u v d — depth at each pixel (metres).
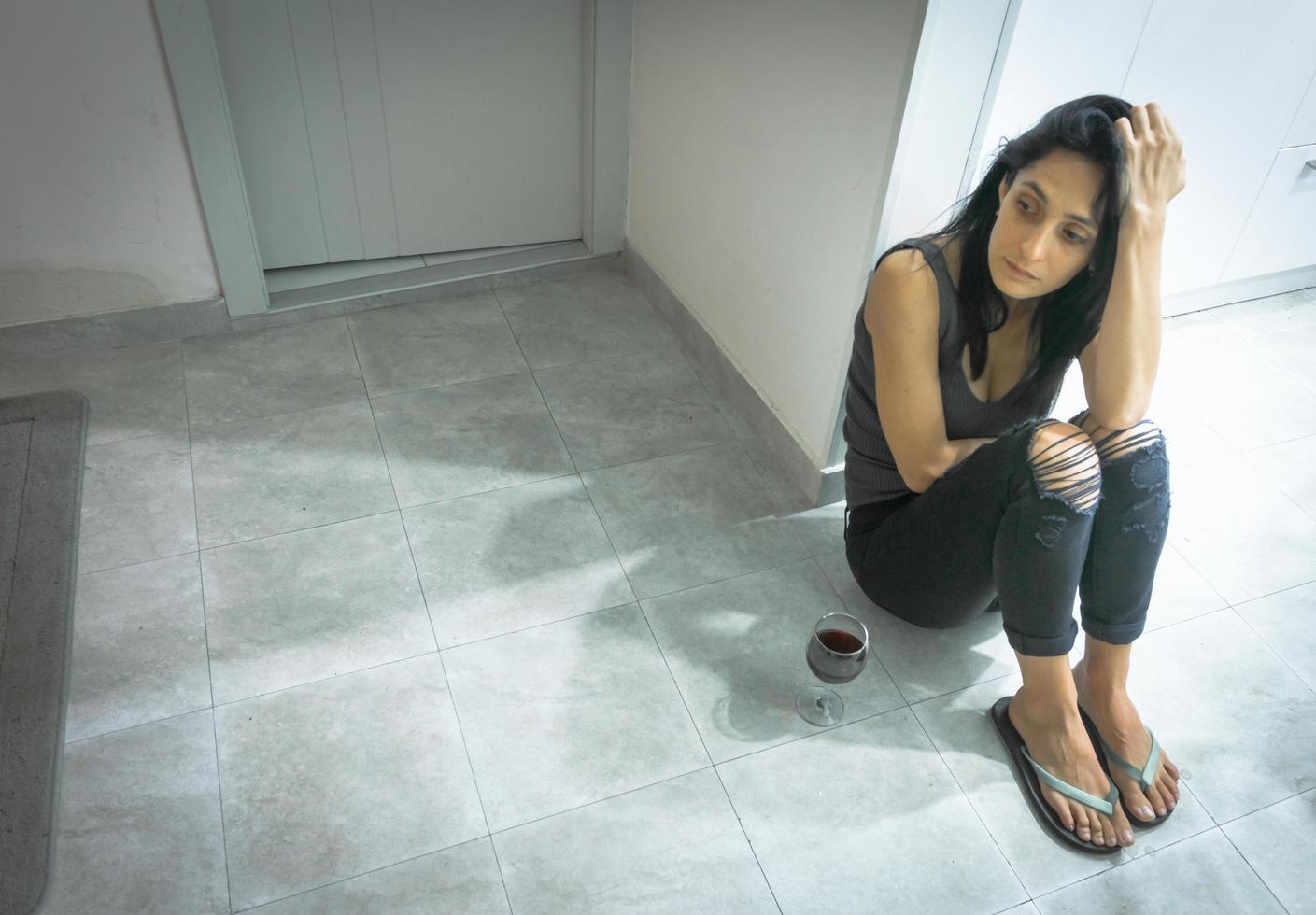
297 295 2.68
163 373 2.44
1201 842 1.60
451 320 2.72
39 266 2.33
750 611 1.95
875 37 1.67
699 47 2.25
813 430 2.16
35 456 2.16
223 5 2.23
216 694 1.72
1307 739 1.77
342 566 1.98
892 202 1.76
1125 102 1.36
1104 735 1.66
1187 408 2.55
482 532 2.08
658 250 2.78
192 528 2.03
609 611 1.93
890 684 1.82
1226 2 2.11
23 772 1.58
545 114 2.72
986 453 1.48
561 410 2.43
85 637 1.80
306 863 1.50
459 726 1.70
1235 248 2.77
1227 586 2.06
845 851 1.56
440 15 2.45
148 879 1.46
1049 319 1.55
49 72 2.07
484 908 1.46
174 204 2.36
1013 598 1.52
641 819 1.58
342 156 2.58
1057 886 1.53
